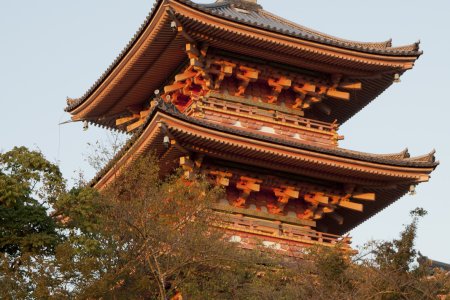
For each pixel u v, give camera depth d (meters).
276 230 47.38
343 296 36.84
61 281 32.97
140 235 36.75
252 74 49.38
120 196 39.41
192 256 37.19
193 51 47.47
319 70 50.56
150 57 48.91
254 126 48.97
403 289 37.69
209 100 48.44
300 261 42.22
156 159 43.84
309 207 48.91
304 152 45.75
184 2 44.69
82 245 33.22
